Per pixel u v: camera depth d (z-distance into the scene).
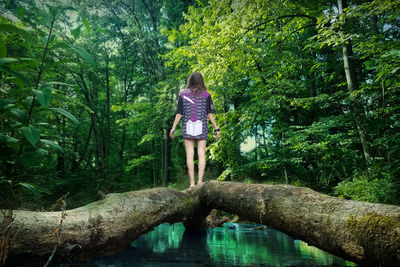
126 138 19.05
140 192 2.46
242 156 10.08
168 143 13.59
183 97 3.21
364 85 4.47
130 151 18.47
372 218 1.34
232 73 7.78
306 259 1.99
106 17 14.85
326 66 7.75
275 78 7.76
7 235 1.34
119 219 2.05
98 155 17.27
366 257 1.33
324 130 6.14
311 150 6.93
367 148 5.34
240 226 4.80
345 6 5.79
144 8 14.70
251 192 2.33
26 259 1.60
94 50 15.17
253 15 7.26
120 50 16.94
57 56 9.92
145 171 17.11
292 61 7.73
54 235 1.71
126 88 19.19
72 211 1.98
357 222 1.40
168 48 14.18
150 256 2.06
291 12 7.90
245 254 2.16
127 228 2.08
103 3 14.18
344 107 6.41
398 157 3.97
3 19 1.75
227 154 8.66
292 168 8.72
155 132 12.42
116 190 15.21
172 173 15.27
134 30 13.05
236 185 2.64
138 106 12.44
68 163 18.52
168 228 4.31
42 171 8.27
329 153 6.15
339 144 5.98
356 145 6.73
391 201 4.19
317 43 5.59
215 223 4.52
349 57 5.91
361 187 4.98
